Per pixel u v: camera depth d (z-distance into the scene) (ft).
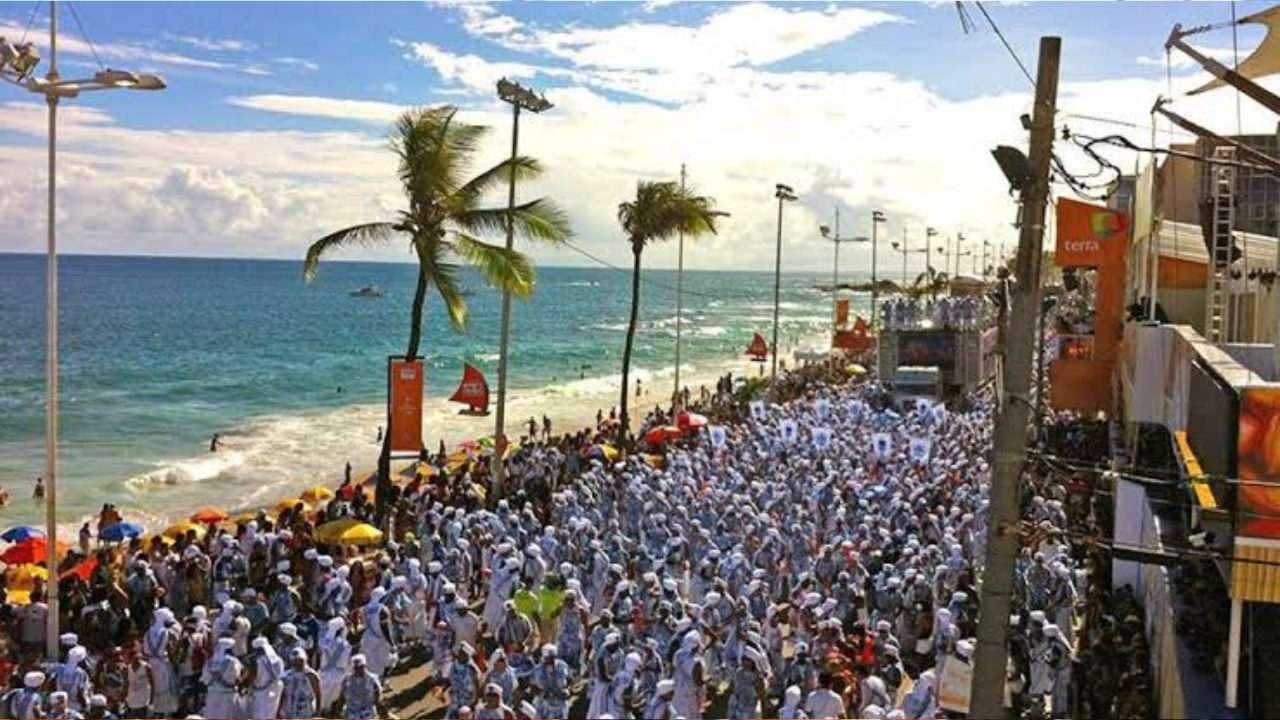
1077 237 112.68
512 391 276.82
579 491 101.50
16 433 189.88
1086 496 100.32
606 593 76.18
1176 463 68.80
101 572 76.84
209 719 57.98
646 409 241.76
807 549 82.74
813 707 53.88
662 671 57.77
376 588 70.74
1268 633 50.47
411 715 64.64
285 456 174.29
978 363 186.09
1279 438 47.88
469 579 82.64
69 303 553.64
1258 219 120.47
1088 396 113.29
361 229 98.99
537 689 57.00
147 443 184.34
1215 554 46.14
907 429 137.18
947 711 59.52
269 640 68.59
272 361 327.47
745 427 144.15
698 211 149.28
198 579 78.28
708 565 75.36
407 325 489.67
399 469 161.48
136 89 66.33
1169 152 42.14
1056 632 61.67
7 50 62.90
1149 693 58.29
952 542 78.13
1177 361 75.36
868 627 70.79
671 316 641.81
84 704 57.41
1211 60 55.16
